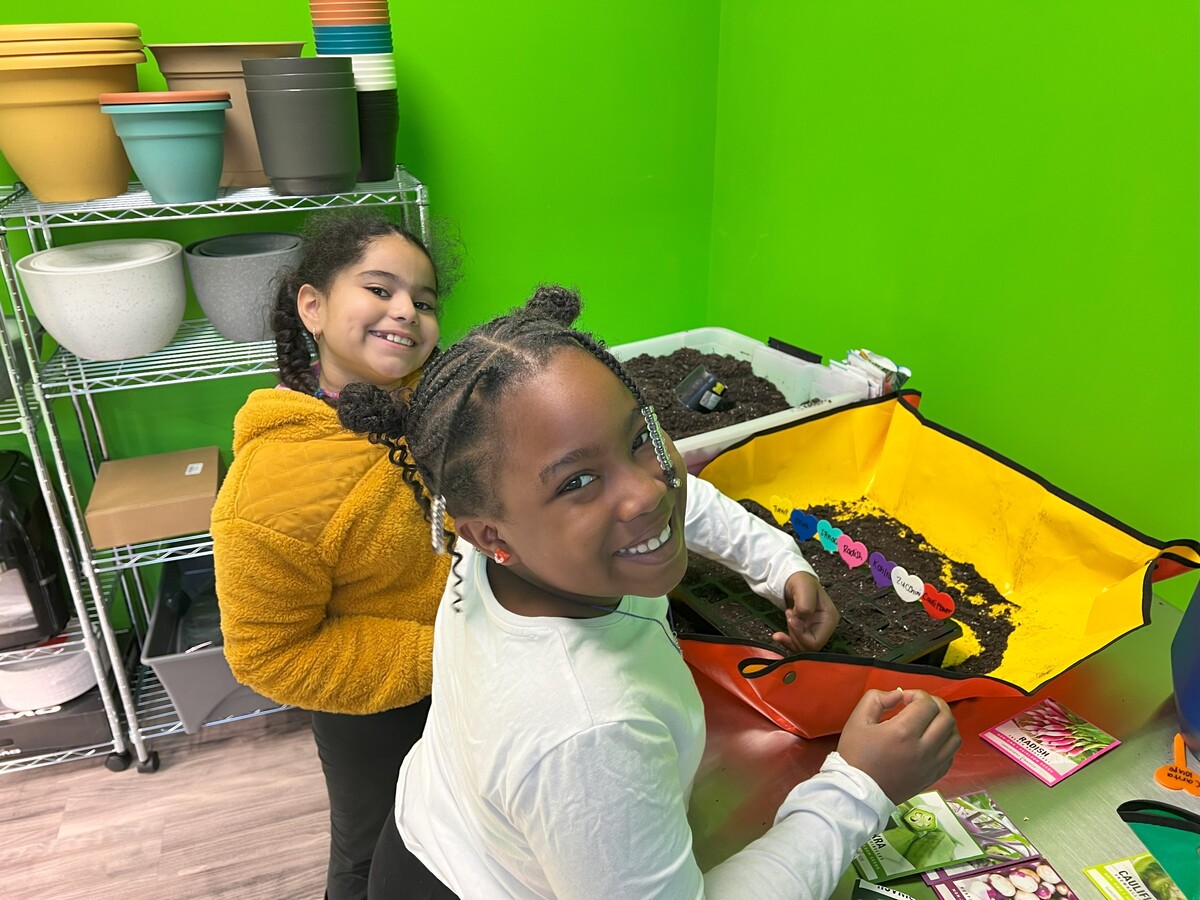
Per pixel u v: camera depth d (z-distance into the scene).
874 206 1.53
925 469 1.25
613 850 0.53
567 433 0.51
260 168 1.52
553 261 1.98
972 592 1.11
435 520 0.61
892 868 0.71
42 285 1.38
